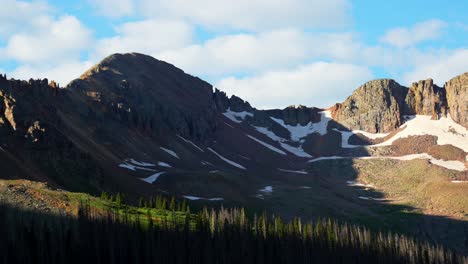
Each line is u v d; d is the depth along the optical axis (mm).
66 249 125750
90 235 130875
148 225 148750
